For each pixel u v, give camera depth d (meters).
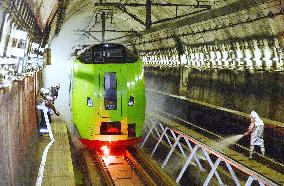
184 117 21.67
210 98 19.33
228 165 10.19
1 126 4.06
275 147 12.58
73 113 13.53
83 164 14.31
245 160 10.31
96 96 12.85
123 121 12.93
